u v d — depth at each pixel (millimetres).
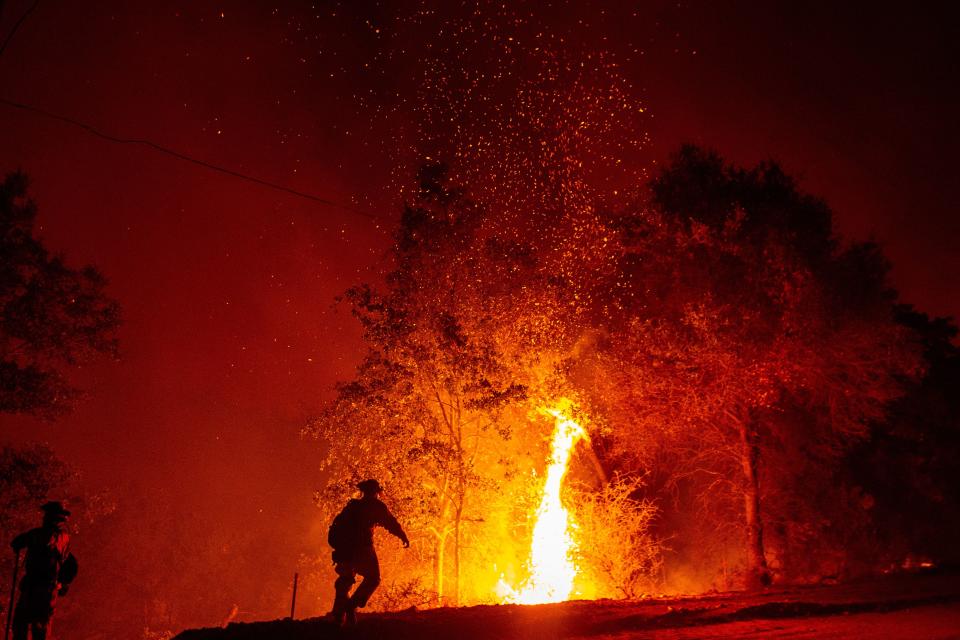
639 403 20031
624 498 20812
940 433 24469
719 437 20281
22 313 19906
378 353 20578
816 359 19000
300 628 8805
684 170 20500
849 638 7949
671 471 21594
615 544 20203
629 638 8461
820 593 13078
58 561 9336
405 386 20281
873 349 19594
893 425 23297
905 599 11148
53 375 20656
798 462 20141
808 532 19812
